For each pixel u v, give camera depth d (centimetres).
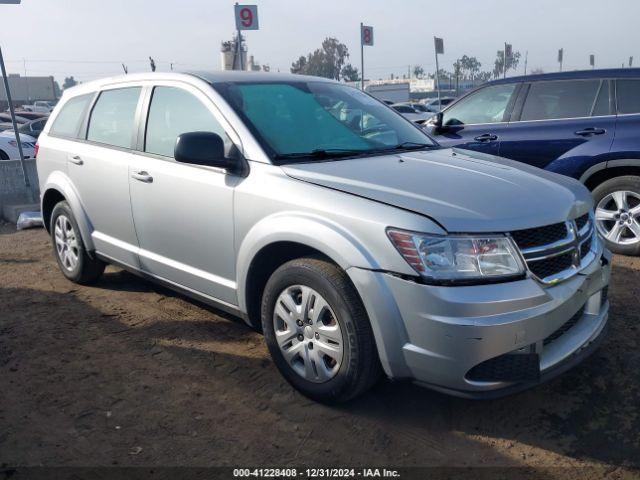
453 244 280
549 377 297
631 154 579
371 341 302
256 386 358
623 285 506
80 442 305
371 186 317
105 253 487
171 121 415
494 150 659
